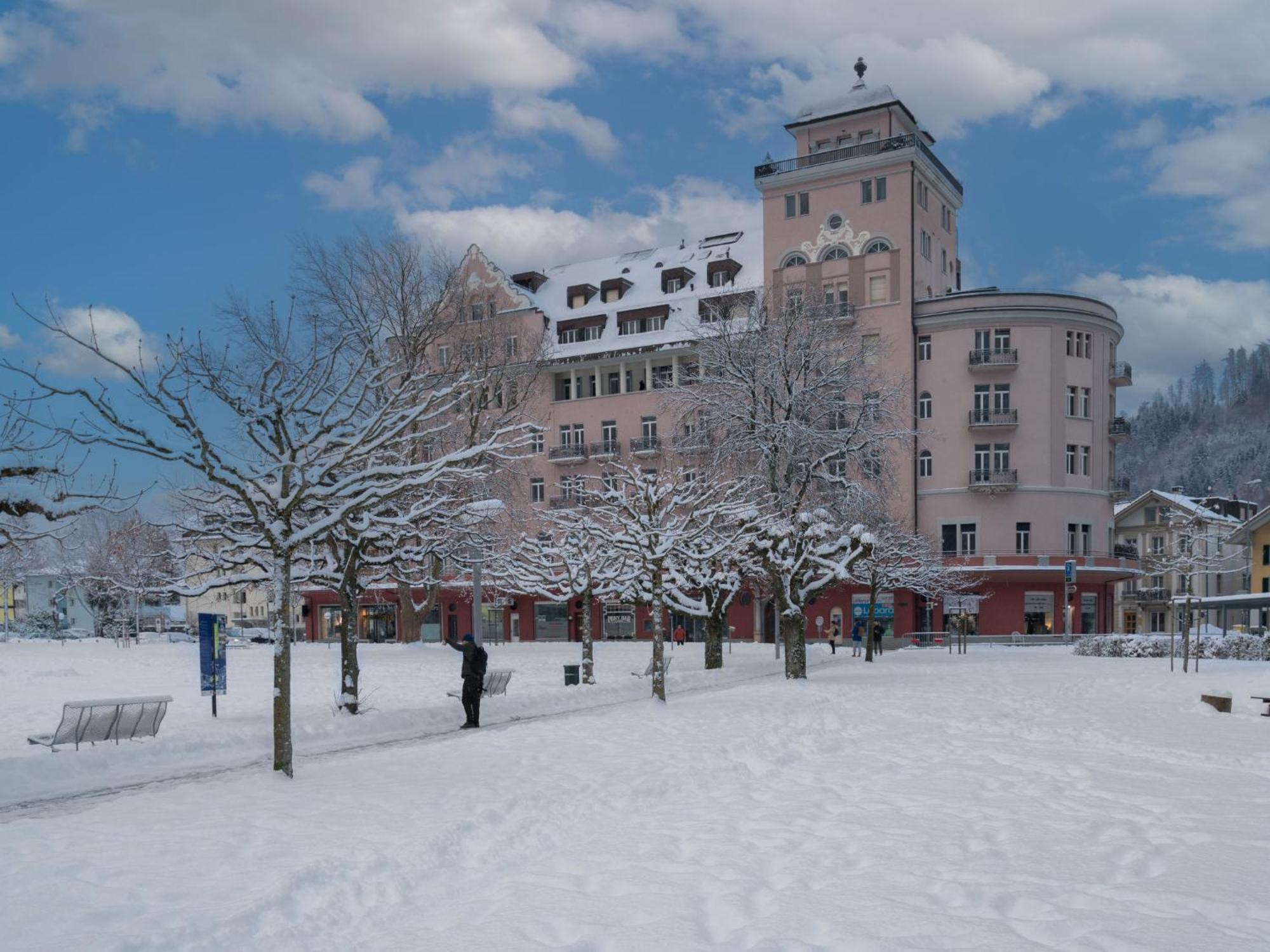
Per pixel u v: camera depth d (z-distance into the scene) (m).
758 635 59.62
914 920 6.81
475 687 19.59
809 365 34.75
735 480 32.66
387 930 6.98
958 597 55.12
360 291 36.28
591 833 9.76
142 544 54.22
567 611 65.25
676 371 57.31
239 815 9.92
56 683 32.28
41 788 13.36
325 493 14.04
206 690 20.95
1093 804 10.95
